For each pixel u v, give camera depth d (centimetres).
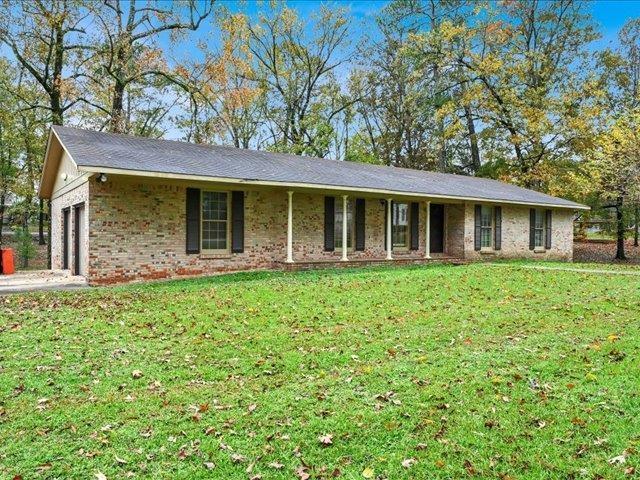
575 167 2433
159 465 330
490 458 331
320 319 733
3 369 506
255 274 1234
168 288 1008
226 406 421
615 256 2552
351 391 449
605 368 489
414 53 2656
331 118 3116
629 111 2020
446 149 3144
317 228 1491
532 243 2006
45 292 966
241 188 1315
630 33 2422
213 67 2541
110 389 459
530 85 2566
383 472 318
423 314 767
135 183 1148
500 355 544
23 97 2100
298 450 347
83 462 332
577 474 309
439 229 1819
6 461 331
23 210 2230
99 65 2152
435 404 417
